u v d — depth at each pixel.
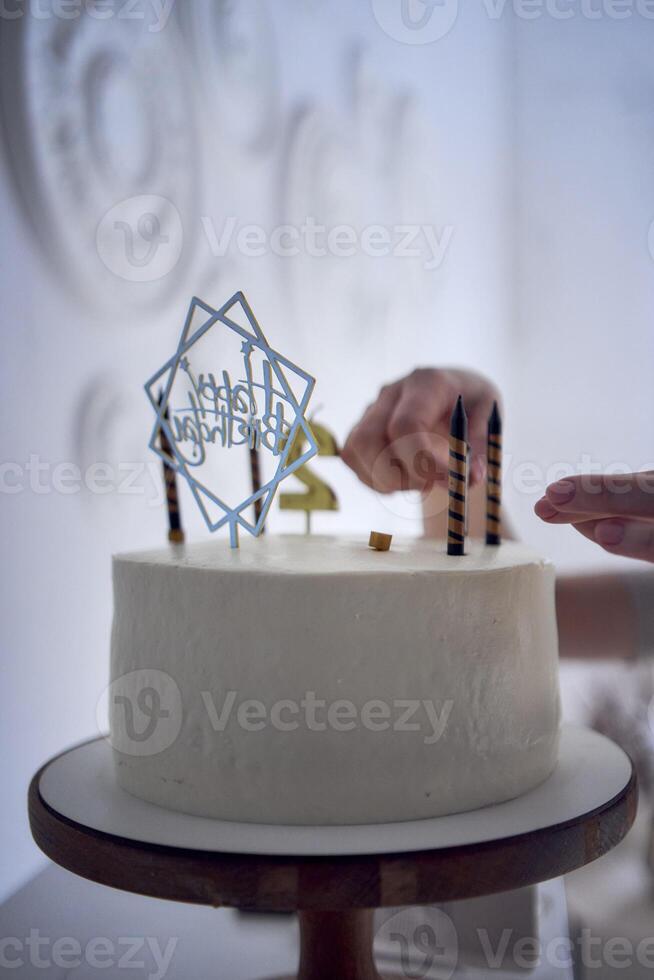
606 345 2.85
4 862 1.30
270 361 1.01
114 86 1.46
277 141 1.95
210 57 1.72
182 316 1.67
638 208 2.77
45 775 1.00
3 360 1.24
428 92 2.61
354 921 0.92
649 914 1.34
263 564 0.88
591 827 0.81
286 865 0.71
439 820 0.83
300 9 2.03
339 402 2.21
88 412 1.44
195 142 1.67
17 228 1.27
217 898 0.72
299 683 0.82
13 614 1.28
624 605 1.69
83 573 1.45
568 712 1.94
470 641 0.86
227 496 1.84
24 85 1.28
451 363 2.79
